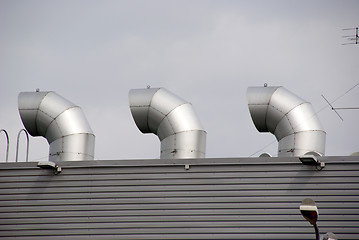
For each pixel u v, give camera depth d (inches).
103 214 1400.1
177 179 1389.0
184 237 1359.5
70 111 1576.0
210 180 1375.5
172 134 1536.7
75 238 1398.9
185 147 1529.3
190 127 1540.4
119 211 1396.4
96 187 1416.1
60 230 1407.5
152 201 1387.8
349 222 1307.8
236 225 1347.2
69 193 1423.5
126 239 1379.2
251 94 1542.8
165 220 1374.3
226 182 1369.3
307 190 1334.9
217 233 1350.9
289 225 1328.7
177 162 1397.6
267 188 1350.9
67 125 1557.6
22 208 1432.1
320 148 1513.3
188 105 1574.8
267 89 1551.4
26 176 1446.9
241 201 1357.0
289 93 1549.0
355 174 1325.0
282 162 1357.0
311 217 831.1
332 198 1322.6
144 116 1556.3
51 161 1537.9
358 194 1316.4
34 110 1566.2
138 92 1569.9
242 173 1366.9
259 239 1334.9
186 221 1366.9
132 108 1556.3
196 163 1390.3
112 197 1405.0
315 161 1327.5
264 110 1531.7
